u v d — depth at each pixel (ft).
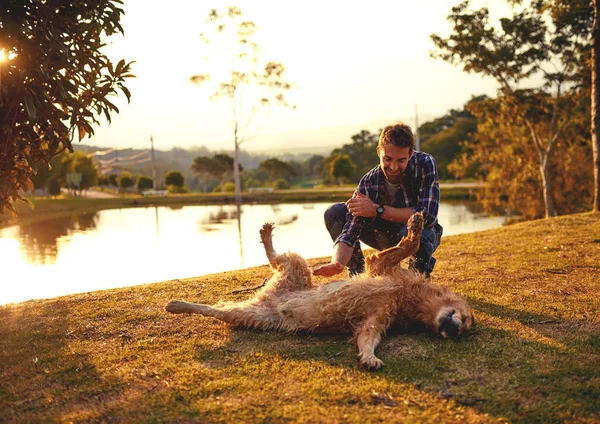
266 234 12.57
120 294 15.25
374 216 12.53
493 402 7.60
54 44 11.30
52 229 62.75
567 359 9.04
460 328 9.95
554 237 24.58
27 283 29.27
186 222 71.72
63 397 8.26
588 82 68.28
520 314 11.84
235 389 8.23
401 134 11.64
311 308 10.76
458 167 94.43
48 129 12.39
